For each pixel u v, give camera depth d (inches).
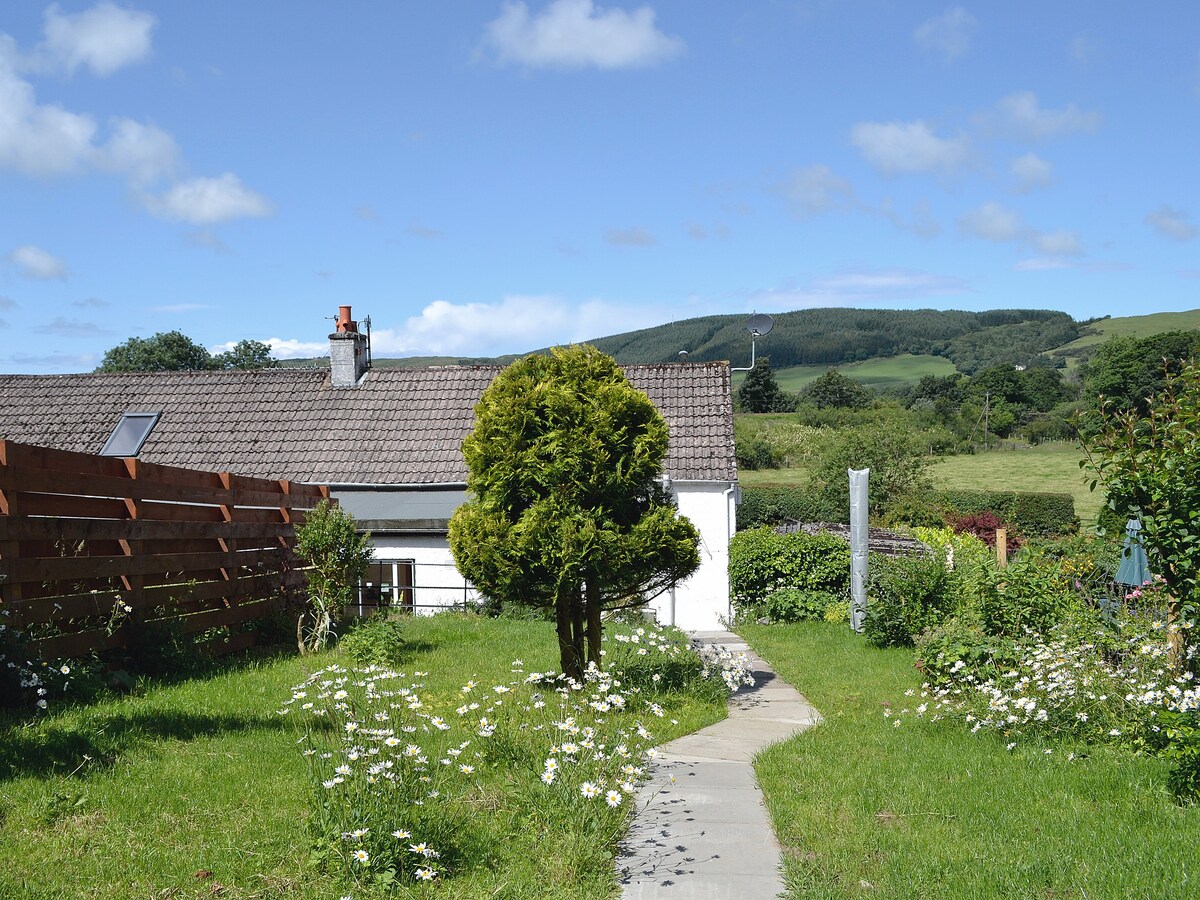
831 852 241.9
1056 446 2687.0
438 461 968.3
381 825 218.4
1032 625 496.1
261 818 240.7
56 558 367.6
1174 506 343.9
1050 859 233.6
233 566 523.5
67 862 207.3
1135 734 334.6
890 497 1391.5
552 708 369.4
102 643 394.0
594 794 248.7
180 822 235.5
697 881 226.2
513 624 690.2
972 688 415.2
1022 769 316.8
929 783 302.8
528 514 416.5
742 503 1574.8
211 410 1077.8
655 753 293.9
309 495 641.0
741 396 3432.6
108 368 2485.2
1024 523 1562.5
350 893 204.5
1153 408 374.9
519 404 426.0
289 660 490.3
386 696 339.3
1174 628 369.7
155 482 448.1
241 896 201.2
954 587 637.9
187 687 391.9
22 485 353.1
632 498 439.5
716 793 298.5
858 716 420.2
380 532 886.4
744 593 924.0
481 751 301.7
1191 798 277.1
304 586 607.5
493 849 235.0
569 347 443.2
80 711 318.0
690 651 521.0
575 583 423.8
